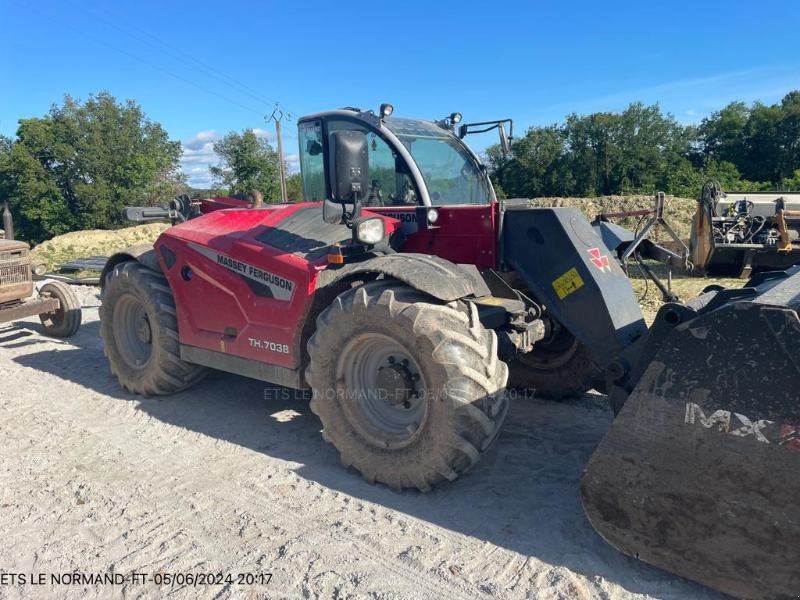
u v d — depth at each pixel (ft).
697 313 9.24
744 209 35.27
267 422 15.15
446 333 10.29
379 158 14.74
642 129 148.87
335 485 11.78
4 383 18.66
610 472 8.70
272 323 13.37
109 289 17.28
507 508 10.76
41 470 12.81
